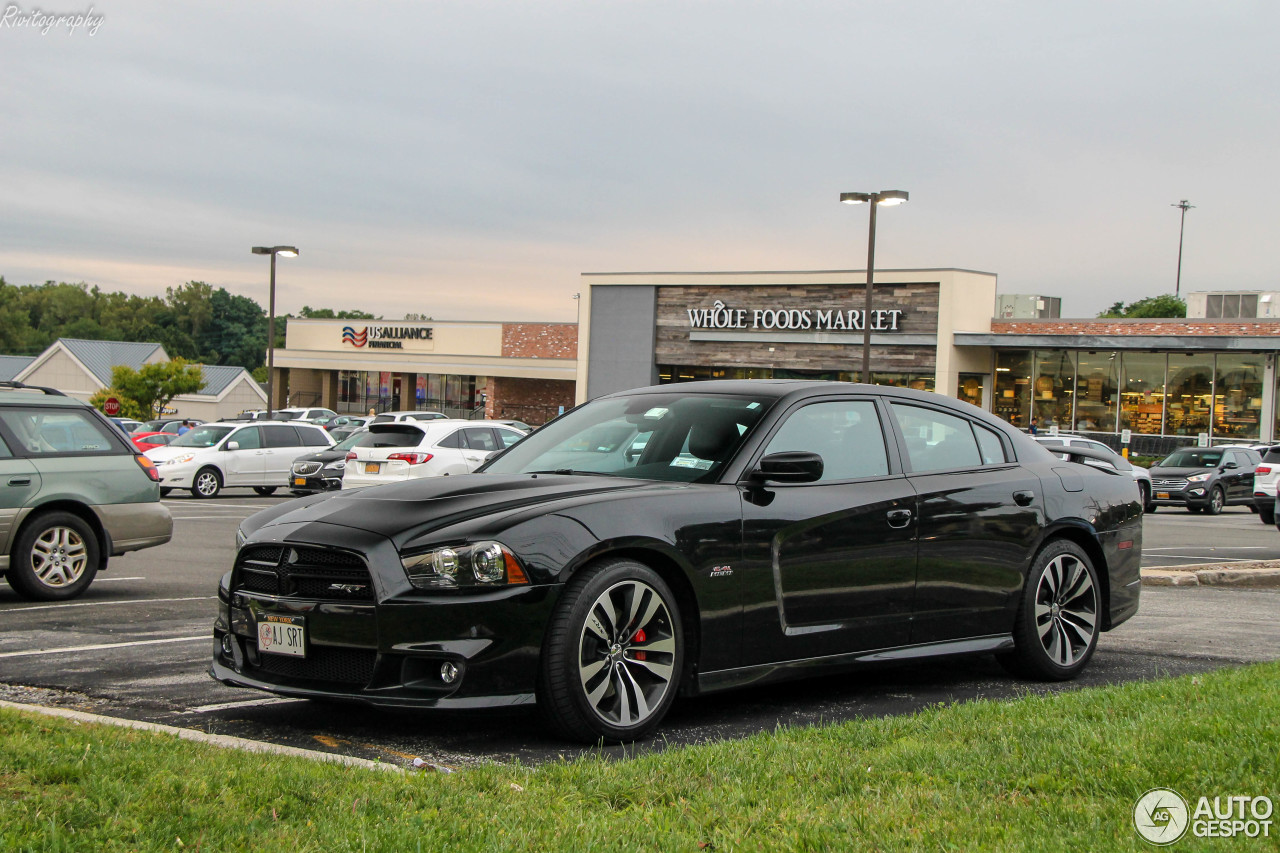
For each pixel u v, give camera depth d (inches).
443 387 2513.5
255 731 200.2
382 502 202.4
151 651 275.1
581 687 188.2
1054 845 128.3
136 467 386.6
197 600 367.2
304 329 2645.2
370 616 184.2
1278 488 740.0
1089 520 270.1
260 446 989.8
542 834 131.8
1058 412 1498.5
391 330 2502.5
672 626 200.4
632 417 242.2
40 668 253.9
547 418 2352.4
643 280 1777.8
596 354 1823.3
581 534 190.7
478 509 194.7
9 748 159.6
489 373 2357.3
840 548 223.3
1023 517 255.8
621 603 196.5
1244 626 346.0
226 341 6181.1
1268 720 179.9
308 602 190.7
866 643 228.7
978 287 1525.6
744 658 210.7
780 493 218.2
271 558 199.8
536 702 187.3
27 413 365.7
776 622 214.1
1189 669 278.1
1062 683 261.1
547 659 186.4
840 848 128.9
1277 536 760.3
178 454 954.1
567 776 157.8
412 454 714.2
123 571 447.8
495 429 765.9
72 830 128.4
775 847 129.0
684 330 1750.7
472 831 132.3
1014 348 1523.1
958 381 1523.1
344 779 154.6
